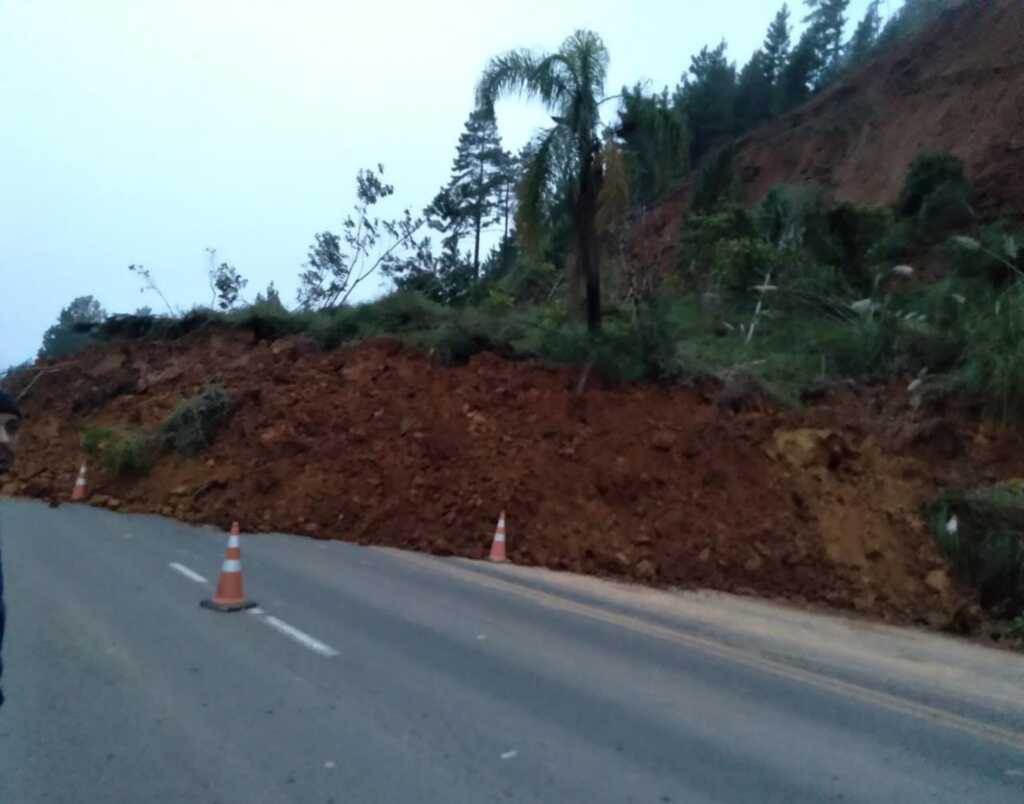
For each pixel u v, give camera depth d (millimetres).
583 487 14664
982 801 5625
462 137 44000
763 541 13344
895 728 6910
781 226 26547
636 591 11992
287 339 21938
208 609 9359
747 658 8758
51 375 23297
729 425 15516
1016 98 31141
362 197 28938
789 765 6004
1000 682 8742
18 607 9062
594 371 17344
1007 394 14875
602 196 17547
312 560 12484
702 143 50188
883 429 15211
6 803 4961
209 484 16297
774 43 56625
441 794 5238
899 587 12328
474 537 14039
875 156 36125
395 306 21656
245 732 6078
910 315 18828
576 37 17953
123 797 5062
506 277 30062
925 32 40312
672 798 5363
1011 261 20625
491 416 16656
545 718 6605
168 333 23984
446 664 7805
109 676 7121
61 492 17672
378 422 16984
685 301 22750
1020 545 11938
